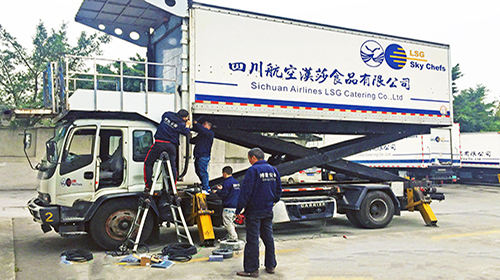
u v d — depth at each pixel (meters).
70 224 6.64
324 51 8.70
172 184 6.86
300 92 8.38
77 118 7.13
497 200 15.34
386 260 6.29
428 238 8.00
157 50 8.99
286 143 9.06
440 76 10.18
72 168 6.69
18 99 22.41
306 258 6.41
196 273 5.58
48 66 7.22
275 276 5.45
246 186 5.33
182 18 7.45
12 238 7.95
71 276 5.48
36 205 6.87
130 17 8.75
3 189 16.72
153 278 5.37
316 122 9.30
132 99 7.15
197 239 8.03
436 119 10.05
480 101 51.78
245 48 7.87
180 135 7.40
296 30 8.41
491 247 7.20
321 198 8.82
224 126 8.45
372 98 9.20
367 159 20.25
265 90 8.01
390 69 9.48
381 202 9.34
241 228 9.25
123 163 6.96
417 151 18.14
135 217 6.87
